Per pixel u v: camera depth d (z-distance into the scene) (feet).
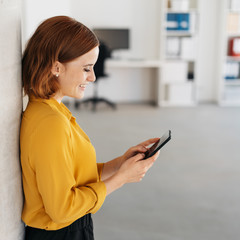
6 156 3.25
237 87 24.79
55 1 19.47
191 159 13.55
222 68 24.56
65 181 3.24
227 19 23.85
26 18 13.15
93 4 23.99
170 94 24.68
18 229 3.57
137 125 18.89
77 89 3.54
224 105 24.71
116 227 8.62
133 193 10.53
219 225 8.79
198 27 24.04
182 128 18.33
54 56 3.35
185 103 24.88
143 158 3.92
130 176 3.74
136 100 25.88
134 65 22.77
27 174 3.45
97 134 17.04
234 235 8.34
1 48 3.05
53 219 3.32
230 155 14.08
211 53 25.44
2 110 3.14
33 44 3.42
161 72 24.27
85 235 3.75
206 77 25.77
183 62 24.32
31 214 3.60
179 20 23.82
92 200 3.44
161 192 10.61
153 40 24.91
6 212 3.34
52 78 3.49
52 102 3.53
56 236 3.63
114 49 23.98
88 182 3.81
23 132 3.37
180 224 8.80
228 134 17.24
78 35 3.35
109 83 25.46
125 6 24.31
